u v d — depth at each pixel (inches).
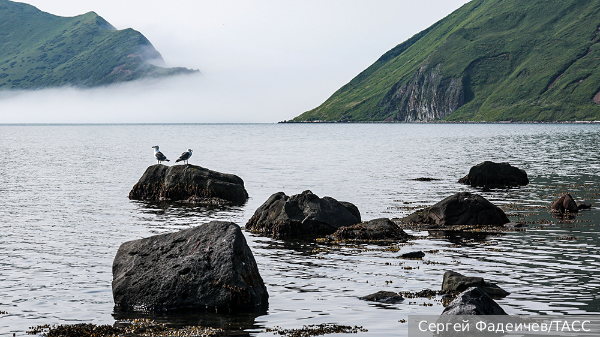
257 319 639.8
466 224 1263.5
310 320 634.8
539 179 2222.0
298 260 940.0
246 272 703.7
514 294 714.8
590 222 1263.5
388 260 935.0
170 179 1790.1
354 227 1168.2
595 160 3159.5
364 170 2714.1
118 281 711.1
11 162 3218.5
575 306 665.6
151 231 1208.8
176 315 660.1
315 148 4845.0
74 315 657.6
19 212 1459.2
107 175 2486.5
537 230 1181.7
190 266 699.4
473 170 2119.8
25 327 613.6
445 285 752.3
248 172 2610.7
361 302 701.3
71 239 1107.9
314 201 1253.7
